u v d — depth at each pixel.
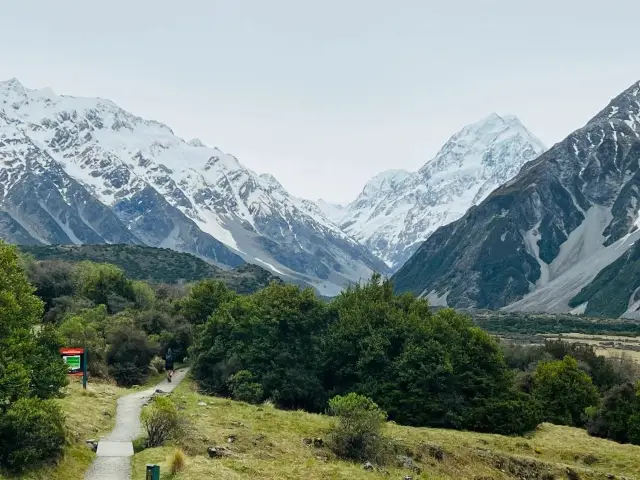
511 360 120.75
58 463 34.72
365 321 79.19
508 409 69.44
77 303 112.50
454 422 68.06
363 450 47.28
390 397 70.19
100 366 82.44
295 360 79.44
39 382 42.28
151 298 127.50
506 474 51.72
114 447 40.06
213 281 116.56
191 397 60.47
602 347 178.50
